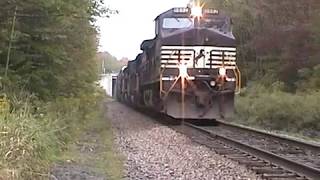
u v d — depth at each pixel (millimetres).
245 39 41875
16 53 12867
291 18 34656
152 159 12422
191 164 11672
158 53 22297
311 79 29719
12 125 8727
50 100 14641
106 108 34906
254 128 21641
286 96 25641
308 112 21438
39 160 8828
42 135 9867
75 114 17219
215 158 12602
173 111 21094
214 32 21297
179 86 20984
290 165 11188
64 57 14477
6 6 12023
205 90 21125
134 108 38000
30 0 12117
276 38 36000
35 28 12914
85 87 20891
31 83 13445
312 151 14211
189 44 21094
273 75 35625
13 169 7625
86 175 9422
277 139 16984
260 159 12281
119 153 13312
